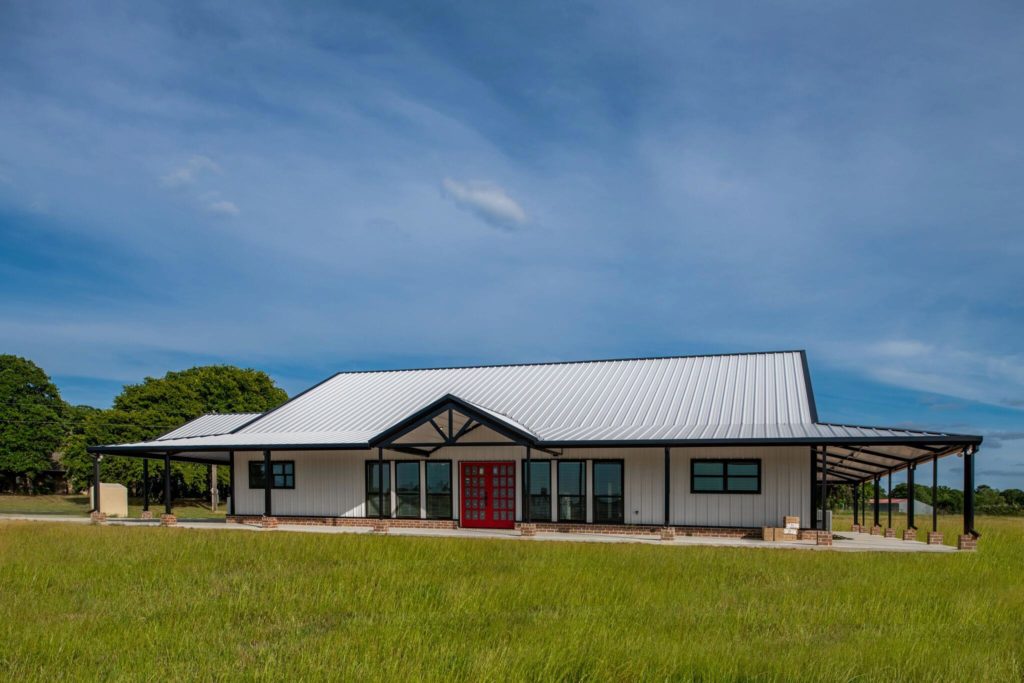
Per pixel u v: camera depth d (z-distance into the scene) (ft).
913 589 45.32
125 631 34.22
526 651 30.01
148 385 182.60
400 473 87.71
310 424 95.91
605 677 27.63
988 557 60.08
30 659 30.09
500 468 84.23
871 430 70.85
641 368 97.60
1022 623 37.45
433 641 32.78
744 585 46.55
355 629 34.76
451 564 53.83
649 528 77.51
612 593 43.52
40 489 208.74
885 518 135.33
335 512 89.61
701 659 29.35
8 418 189.47
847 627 36.40
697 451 77.20
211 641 33.12
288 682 27.09
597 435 77.00
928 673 28.04
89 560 54.70
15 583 45.85
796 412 79.25
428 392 99.91
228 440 91.20
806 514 73.51
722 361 95.66
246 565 53.62
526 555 58.39
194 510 157.48
